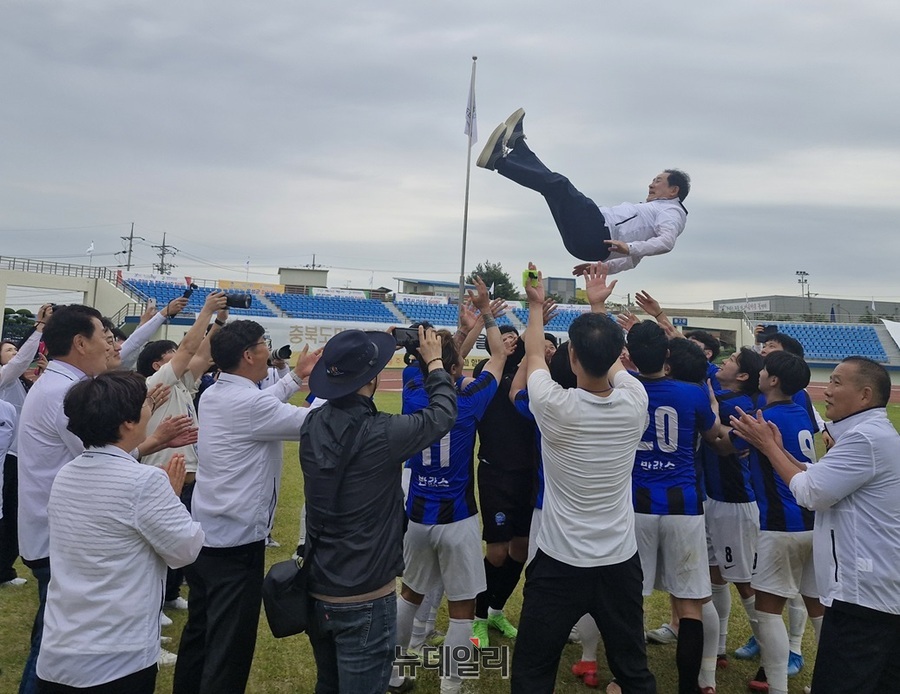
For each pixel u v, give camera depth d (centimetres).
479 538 343
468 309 424
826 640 265
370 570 238
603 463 264
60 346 301
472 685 366
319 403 321
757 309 5144
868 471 252
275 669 378
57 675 205
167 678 364
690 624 320
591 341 261
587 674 371
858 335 3744
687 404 331
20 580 490
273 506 312
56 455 287
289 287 3541
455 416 259
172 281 3156
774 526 334
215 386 312
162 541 218
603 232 397
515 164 409
